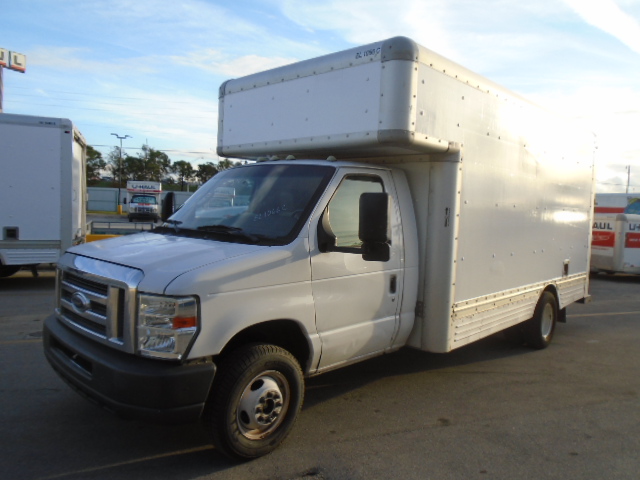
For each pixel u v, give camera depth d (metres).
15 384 5.22
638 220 16.83
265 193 4.57
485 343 7.80
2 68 26.91
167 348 3.37
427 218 5.08
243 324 3.65
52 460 3.84
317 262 4.15
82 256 4.06
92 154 78.81
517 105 6.13
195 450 4.06
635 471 4.02
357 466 3.92
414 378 6.05
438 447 4.30
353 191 4.61
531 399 5.53
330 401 5.23
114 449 4.03
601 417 5.08
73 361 3.87
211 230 4.36
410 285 5.04
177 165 80.62
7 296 9.64
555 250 7.41
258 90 5.44
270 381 3.94
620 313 10.92
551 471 3.97
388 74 4.37
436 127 4.74
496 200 5.80
